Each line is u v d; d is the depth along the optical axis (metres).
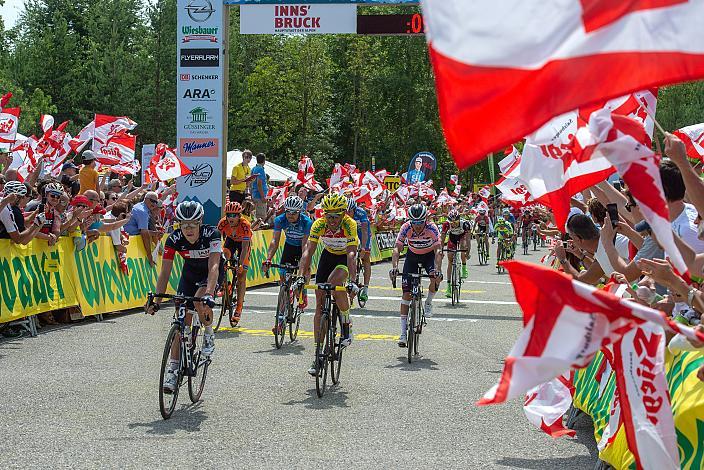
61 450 9.27
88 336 17.41
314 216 32.19
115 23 95.75
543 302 5.27
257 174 32.56
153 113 89.56
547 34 4.54
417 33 25.27
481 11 4.56
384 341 18.19
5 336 17.09
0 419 10.59
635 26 4.53
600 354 9.97
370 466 8.95
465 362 15.65
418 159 57.31
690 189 6.24
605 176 8.50
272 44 112.62
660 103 94.50
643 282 7.76
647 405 6.82
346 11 25.48
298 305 18.20
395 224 47.28
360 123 108.19
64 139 21.22
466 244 27.19
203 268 12.31
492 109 4.56
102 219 21.91
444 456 9.41
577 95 4.54
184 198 26.95
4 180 17.86
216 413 11.28
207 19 26.39
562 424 9.96
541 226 13.68
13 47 110.19
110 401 11.75
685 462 7.09
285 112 104.44
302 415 11.27
